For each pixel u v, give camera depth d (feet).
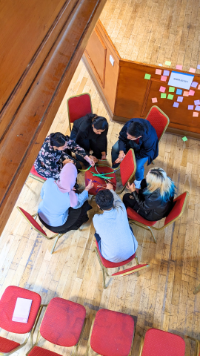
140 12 10.87
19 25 1.84
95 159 10.03
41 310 8.14
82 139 9.73
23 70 1.92
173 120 11.93
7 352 6.29
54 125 12.70
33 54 2.04
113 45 9.96
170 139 12.48
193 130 12.12
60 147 8.19
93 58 12.76
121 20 10.59
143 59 9.72
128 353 6.80
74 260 9.58
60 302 7.43
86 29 2.86
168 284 9.20
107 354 6.82
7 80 1.76
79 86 13.91
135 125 8.10
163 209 7.76
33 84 2.02
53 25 2.32
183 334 8.44
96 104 13.39
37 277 9.27
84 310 7.34
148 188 7.41
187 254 9.75
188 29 10.49
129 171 8.52
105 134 9.44
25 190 10.93
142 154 9.58
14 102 1.83
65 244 9.86
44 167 9.28
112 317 7.25
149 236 10.08
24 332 7.13
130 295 9.01
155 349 6.79
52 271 9.38
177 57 9.82
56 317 7.20
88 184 8.87
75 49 2.64
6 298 7.49
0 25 1.66
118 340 6.93
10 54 1.77
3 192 1.73
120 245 7.22
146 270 9.42
